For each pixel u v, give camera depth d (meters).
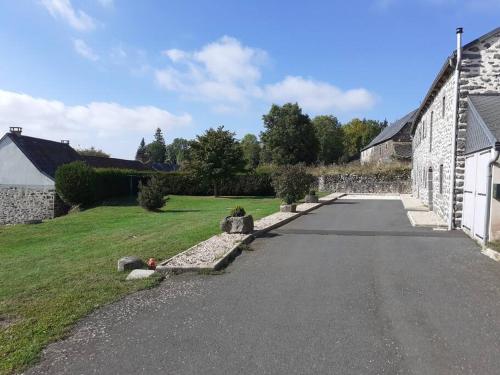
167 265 7.06
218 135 29.84
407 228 12.11
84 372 3.61
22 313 5.16
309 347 4.04
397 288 5.98
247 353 3.93
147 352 3.98
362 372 3.54
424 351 3.94
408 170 33.56
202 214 17.59
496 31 11.73
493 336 4.27
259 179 32.28
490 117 10.09
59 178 24.89
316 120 71.31
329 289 5.95
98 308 5.22
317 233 11.04
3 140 26.34
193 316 4.91
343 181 34.44
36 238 14.16
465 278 6.50
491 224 9.08
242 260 7.83
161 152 98.38
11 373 3.61
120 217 18.91
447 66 12.34
